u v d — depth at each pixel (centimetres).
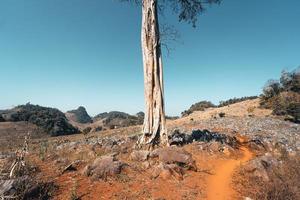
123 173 1214
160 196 1059
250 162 1623
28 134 1118
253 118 5069
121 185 1102
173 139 2194
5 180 900
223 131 3403
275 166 1645
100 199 967
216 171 1524
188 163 1429
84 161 1308
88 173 1152
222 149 2033
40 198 880
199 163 1627
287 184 1330
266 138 3022
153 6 1898
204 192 1166
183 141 2186
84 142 2238
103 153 1692
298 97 5881
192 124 4575
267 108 6419
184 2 2158
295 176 1527
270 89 6762
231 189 1245
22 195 851
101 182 1100
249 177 1438
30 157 1543
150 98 1864
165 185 1169
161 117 1856
